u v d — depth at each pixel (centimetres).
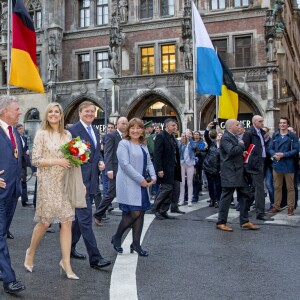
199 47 1730
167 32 3316
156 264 670
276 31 2928
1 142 548
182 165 1352
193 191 1455
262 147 1167
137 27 3397
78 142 571
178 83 3166
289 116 3512
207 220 1074
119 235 731
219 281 583
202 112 3159
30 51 1366
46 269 643
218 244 810
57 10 3638
